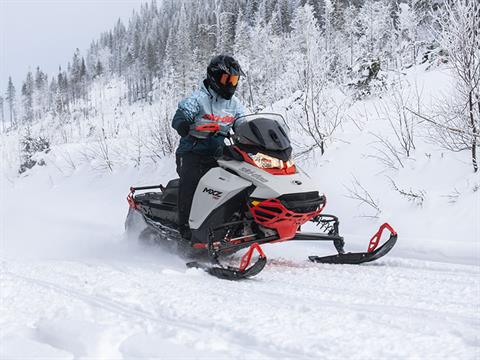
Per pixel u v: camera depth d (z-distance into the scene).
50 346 1.94
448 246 4.59
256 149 4.11
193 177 4.48
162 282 3.41
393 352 1.98
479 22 6.02
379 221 5.67
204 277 3.84
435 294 3.22
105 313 2.43
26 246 5.60
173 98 11.70
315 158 7.44
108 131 14.04
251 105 12.27
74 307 2.53
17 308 2.53
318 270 4.16
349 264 4.41
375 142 7.11
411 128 6.61
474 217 5.11
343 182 6.62
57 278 3.33
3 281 3.08
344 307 2.79
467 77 5.85
